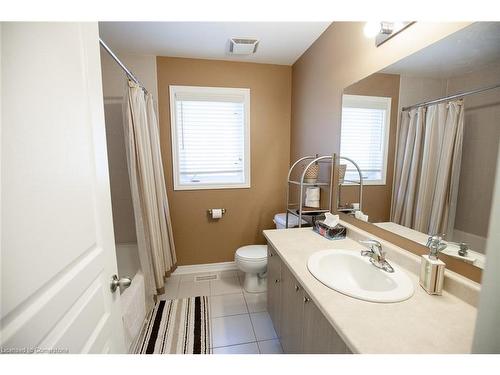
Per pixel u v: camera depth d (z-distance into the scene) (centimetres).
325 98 192
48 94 58
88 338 73
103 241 85
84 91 75
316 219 193
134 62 230
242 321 189
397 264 118
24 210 49
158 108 239
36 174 53
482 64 85
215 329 180
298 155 249
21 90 50
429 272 91
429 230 107
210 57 239
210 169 263
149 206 190
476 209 88
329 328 85
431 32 103
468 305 85
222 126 258
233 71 249
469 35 88
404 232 121
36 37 55
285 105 267
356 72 153
